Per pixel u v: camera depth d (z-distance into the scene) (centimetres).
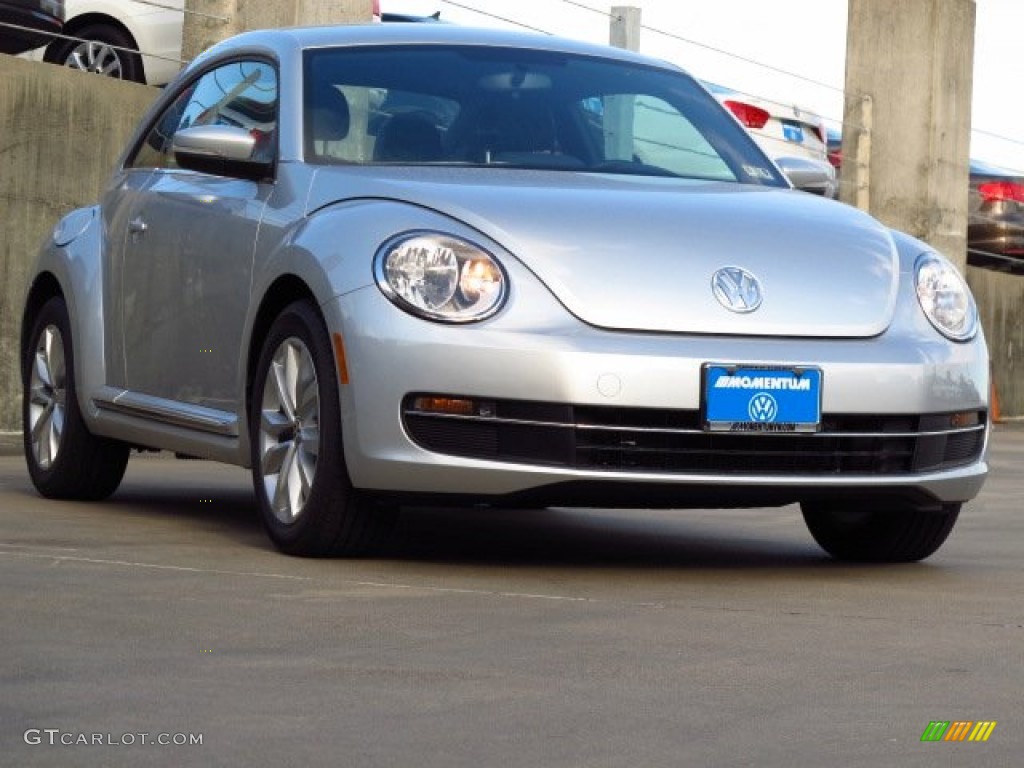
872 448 661
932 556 765
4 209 1224
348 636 489
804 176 827
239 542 711
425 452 629
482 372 623
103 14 1627
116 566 607
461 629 507
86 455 862
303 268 664
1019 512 997
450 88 768
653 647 488
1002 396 2108
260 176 734
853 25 2034
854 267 679
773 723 395
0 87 1217
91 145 1268
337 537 656
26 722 373
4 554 626
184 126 841
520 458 626
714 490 639
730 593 610
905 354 662
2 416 1236
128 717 381
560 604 563
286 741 364
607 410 627
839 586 643
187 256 776
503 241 643
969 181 2205
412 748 362
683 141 795
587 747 368
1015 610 584
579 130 767
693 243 661
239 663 444
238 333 729
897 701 422
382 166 718
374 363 633
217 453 743
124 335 832
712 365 629
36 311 920
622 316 632
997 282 2106
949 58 2027
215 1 1374
